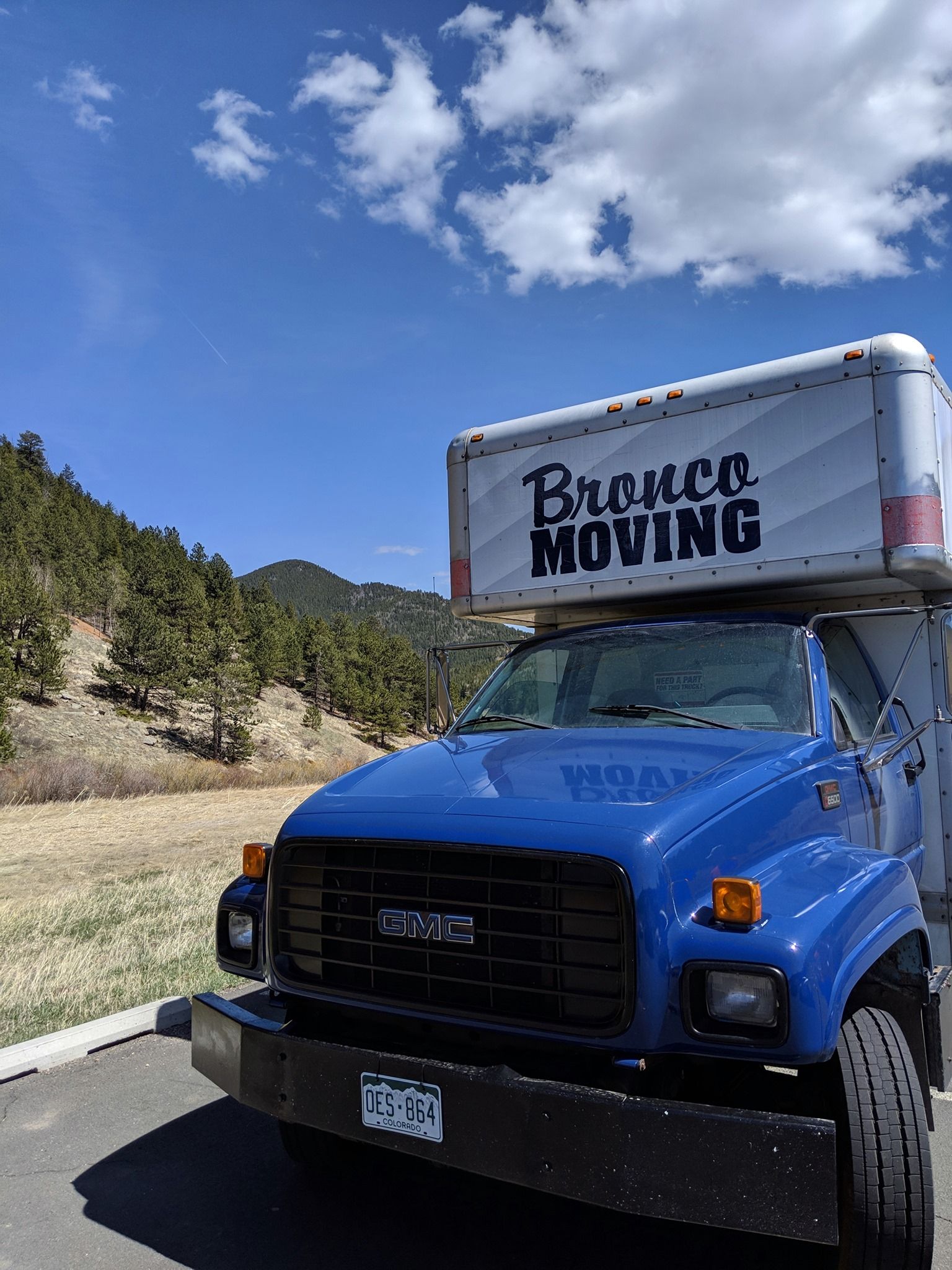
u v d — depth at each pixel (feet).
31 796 82.48
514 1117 8.48
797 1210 7.58
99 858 42.60
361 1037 10.28
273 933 10.66
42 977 21.15
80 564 298.35
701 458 15.55
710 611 16.52
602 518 16.46
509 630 20.13
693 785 9.92
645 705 13.56
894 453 13.91
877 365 14.08
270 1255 10.57
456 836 9.43
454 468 18.26
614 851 8.69
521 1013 9.00
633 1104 8.09
